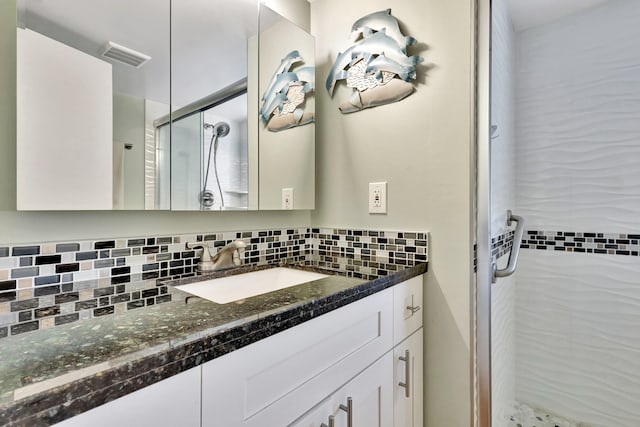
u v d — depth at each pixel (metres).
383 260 1.25
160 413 0.43
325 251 1.44
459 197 1.08
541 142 1.21
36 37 0.75
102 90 0.85
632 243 1.06
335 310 0.75
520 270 1.26
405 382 1.03
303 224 1.47
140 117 0.93
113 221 0.90
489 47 1.04
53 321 0.56
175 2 1.02
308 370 0.68
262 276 1.17
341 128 1.38
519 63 1.25
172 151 1.00
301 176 1.41
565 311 1.17
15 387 0.34
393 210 1.23
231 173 1.18
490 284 1.06
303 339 0.67
